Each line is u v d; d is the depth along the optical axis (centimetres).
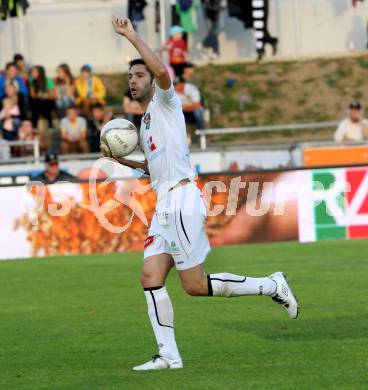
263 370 1981
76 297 3272
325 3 7188
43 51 7094
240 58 7219
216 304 2964
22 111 5975
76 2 7088
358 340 2288
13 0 6631
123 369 2072
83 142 5819
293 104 6938
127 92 5644
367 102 6888
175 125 2058
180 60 6119
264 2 6819
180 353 2220
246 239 4731
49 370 2098
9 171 5403
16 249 4728
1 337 2548
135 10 6575
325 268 3700
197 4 6775
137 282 3584
